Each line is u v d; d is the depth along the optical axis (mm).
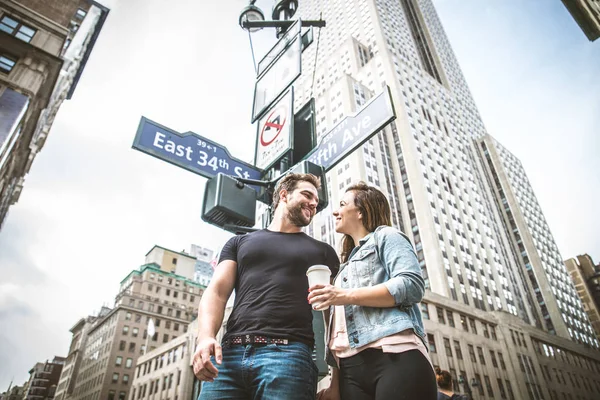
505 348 46469
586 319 88938
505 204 92000
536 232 93688
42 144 35031
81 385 75500
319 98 82750
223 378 1979
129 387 66500
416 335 1949
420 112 78000
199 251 142000
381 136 70312
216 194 3998
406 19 117625
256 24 5766
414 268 2031
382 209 2629
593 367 62156
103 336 74750
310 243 2529
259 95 5738
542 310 78125
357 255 2385
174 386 44219
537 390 46156
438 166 72188
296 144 5137
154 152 4078
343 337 2166
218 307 2121
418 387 1745
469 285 56969
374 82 77625
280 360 1890
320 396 2355
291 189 2717
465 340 42250
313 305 1854
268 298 2129
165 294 81062
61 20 23750
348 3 99500
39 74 20781
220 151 4652
